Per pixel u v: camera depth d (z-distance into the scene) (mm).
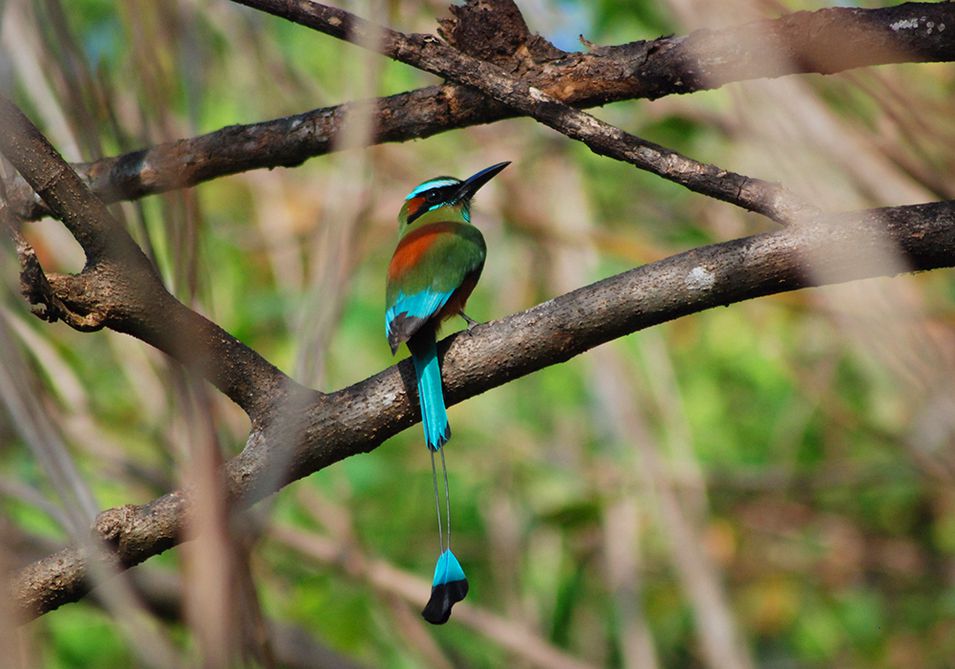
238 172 7457
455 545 14016
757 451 14898
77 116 7012
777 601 14773
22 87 9773
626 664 12922
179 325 5969
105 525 6043
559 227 13547
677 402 13523
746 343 15203
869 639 14617
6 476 8039
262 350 13156
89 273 5891
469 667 13617
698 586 12164
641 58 6879
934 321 11000
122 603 5820
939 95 12531
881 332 9820
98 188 7348
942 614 14664
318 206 13305
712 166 6156
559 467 14055
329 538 13242
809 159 9406
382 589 12664
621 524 13383
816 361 14984
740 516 15102
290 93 12195
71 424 11484
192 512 6039
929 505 15117
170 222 6172
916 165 10328
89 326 5914
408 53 6375
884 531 15219
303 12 6340
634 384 13609
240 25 11750
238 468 6258
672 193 14914
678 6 9609
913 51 6652
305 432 6309
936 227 5789
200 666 4895
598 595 14430
